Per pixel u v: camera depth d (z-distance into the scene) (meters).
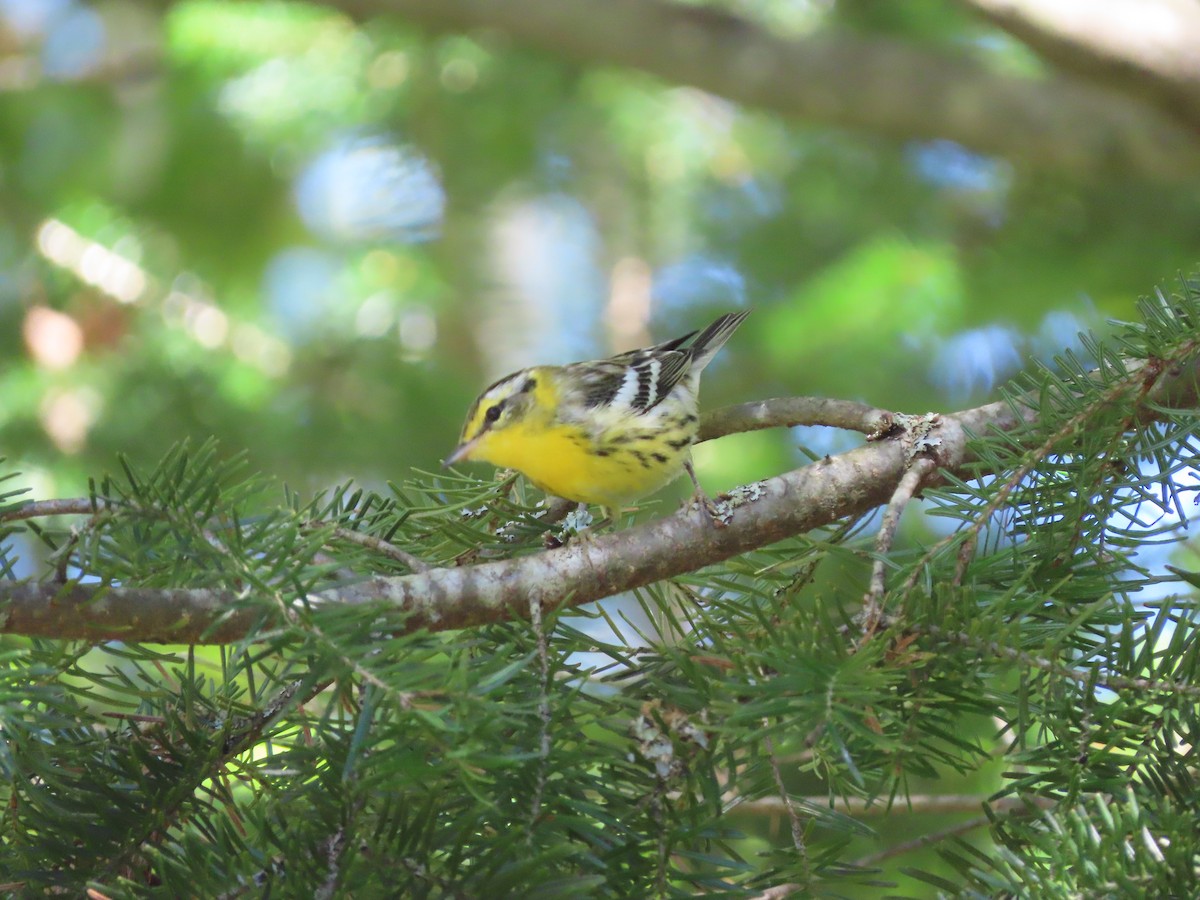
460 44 17.73
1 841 5.80
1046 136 16.59
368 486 15.38
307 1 16.70
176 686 7.13
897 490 6.81
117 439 14.62
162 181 16.83
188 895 5.21
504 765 4.83
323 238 17.39
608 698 5.78
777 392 16.36
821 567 9.44
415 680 4.98
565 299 19.31
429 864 4.88
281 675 6.07
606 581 6.68
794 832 5.57
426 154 17.41
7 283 15.86
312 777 5.66
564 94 17.83
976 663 5.50
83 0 18.89
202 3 17.09
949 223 16.20
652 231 18.27
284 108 16.88
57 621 5.58
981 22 17.55
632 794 5.43
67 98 18.03
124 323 15.64
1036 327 15.07
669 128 18.22
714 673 5.64
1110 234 15.41
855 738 5.80
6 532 5.65
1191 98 15.45
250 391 15.43
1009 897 5.13
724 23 17.72
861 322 15.17
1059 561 6.30
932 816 11.20
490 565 6.48
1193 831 5.05
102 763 5.85
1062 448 6.55
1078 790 5.21
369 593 6.22
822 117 18.05
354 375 16.14
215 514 6.06
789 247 17.00
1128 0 15.66
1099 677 5.45
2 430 14.58
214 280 16.62
